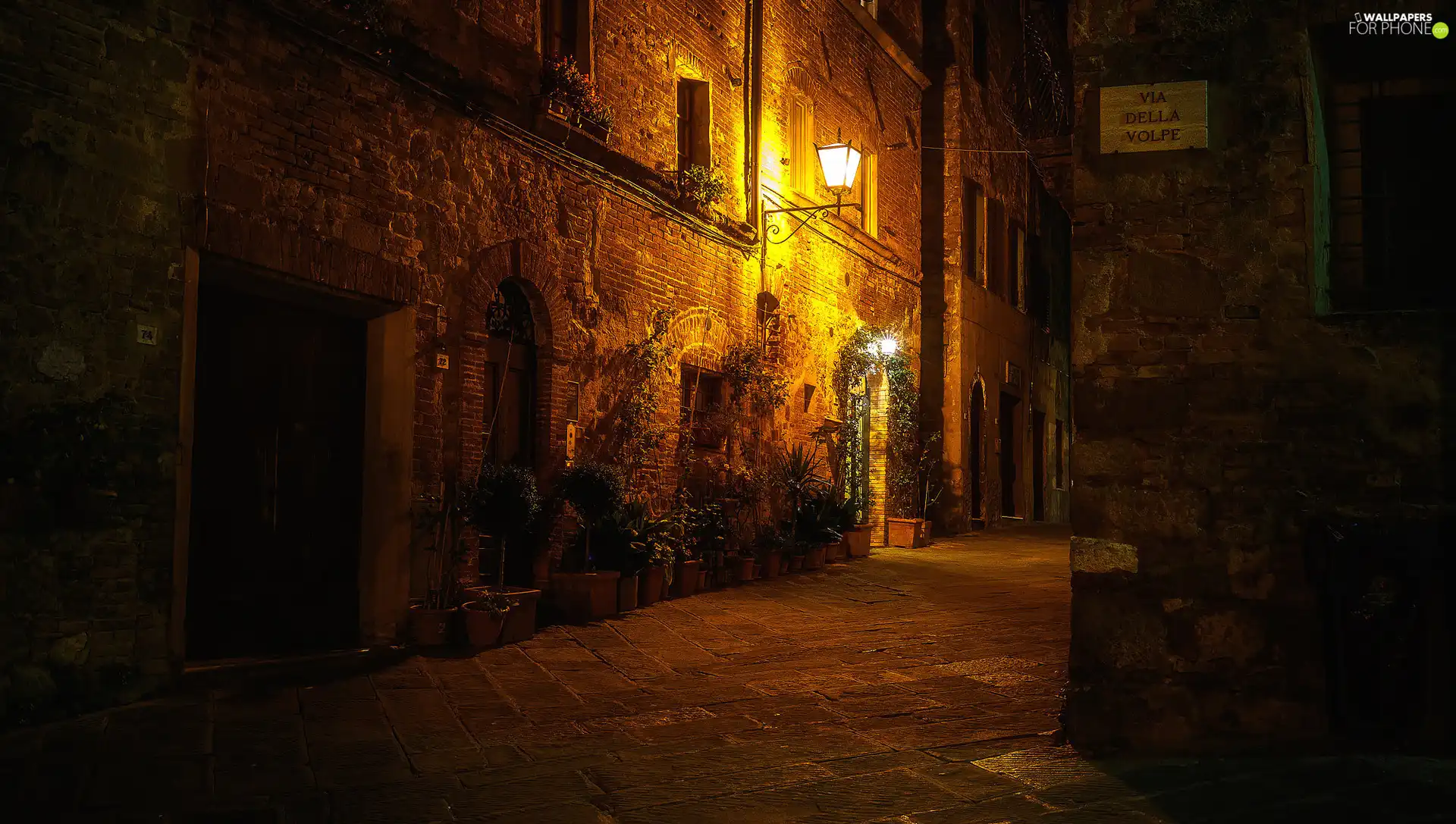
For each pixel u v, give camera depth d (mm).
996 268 20875
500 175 8883
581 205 9875
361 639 7609
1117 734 5461
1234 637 5391
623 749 5379
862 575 12492
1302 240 5453
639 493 10672
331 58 7199
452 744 5367
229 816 4238
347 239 7336
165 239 6094
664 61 11227
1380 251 5867
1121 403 5625
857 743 5539
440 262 8203
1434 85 5828
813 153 14539
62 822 4113
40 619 5469
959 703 6414
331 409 7594
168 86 6102
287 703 6000
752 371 12531
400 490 7750
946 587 11586
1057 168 22859
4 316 5344
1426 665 5113
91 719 5473
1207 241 5582
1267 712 5328
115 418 5820
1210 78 5625
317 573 7453
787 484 13141
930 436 17766
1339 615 5203
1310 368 5398
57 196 5566
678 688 6781
